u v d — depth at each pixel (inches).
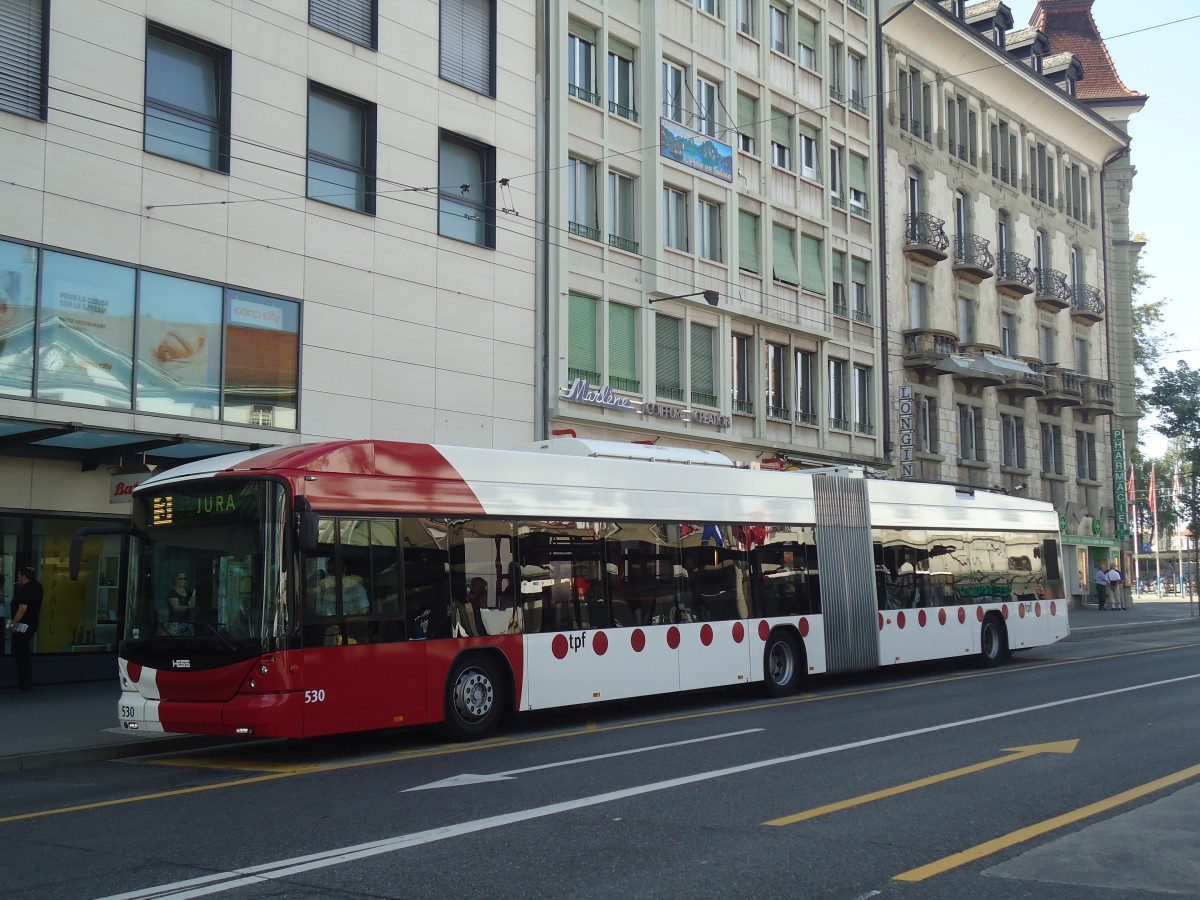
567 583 564.1
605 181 1075.3
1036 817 328.8
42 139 680.4
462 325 921.5
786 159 1322.6
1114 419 2011.6
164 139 745.0
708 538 649.0
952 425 1581.0
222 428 753.6
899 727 522.9
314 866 275.6
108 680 734.5
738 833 309.0
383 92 876.6
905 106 1542.8
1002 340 1716.3
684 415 1134.4
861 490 772.6
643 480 617.0
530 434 973.2
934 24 1540.4
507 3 986.1
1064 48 2145.7
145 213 725.9
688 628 624.7
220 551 460.8
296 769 438.9
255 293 783.1
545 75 1016.2
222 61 782.5
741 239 1237.1
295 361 805.2
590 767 420.8
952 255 1601.9
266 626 444.5
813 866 275.1
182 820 337.1
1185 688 682.8
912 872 269.6
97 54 709.9
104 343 700.7
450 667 503.5
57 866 280.2
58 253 682.8
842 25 1423.5
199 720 451.5
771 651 679.1
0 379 653.9
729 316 1206.3
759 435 1239.5
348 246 843.4
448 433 903.1
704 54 1189.1
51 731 532.4
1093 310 1911.9
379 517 486.3
